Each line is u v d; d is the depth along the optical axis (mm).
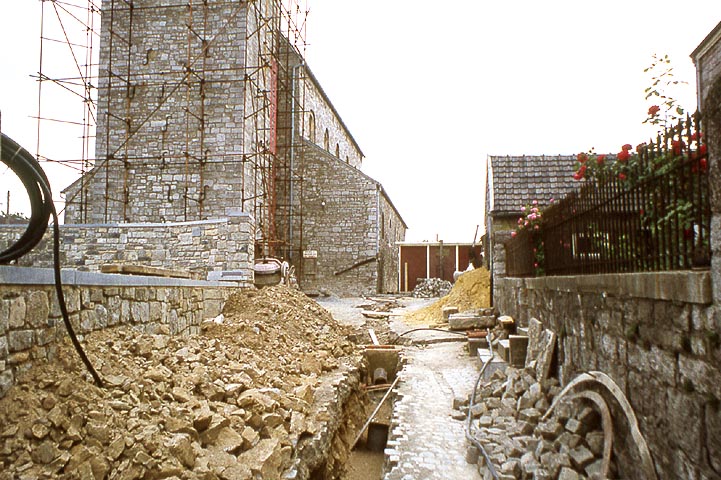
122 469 3543
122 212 18453
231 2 18656
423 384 8312
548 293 6410
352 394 8656
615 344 4031
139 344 5387
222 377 5805
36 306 3984
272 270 15156
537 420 5348
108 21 19016
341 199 25109
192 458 3990
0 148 3576
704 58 9414
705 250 2902
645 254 3713
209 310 9102
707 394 2703
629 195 4023
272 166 22406
